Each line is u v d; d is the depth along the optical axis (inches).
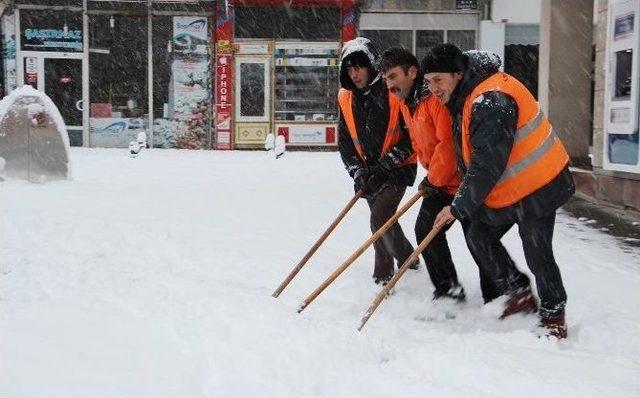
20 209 379.6
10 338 166.9
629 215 461.4
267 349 172.4
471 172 197.5
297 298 235.8
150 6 1002.1
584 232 406.0
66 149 508.1
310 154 952.3
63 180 509.4
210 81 1022.4
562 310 205.8
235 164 767.7
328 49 1022.4
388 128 253.0
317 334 184.4
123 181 552.1
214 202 442.6
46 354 158.4
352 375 164.1
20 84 999.0
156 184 533.3
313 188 534.9
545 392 155.7
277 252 305.7
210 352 169.5
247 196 475.2
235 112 1029.2
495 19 1006.4
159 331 181.0
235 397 148.2
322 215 411.5
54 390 140.7
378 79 250.5
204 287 230.2
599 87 523.5
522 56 1017.5
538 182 201.5
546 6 661.3
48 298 211.3
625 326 220.4
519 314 217.9
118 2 997.8
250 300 214.7
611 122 481.1
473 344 185.6
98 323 183.3
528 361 174.9
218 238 328.8
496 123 195.5
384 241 259.4
